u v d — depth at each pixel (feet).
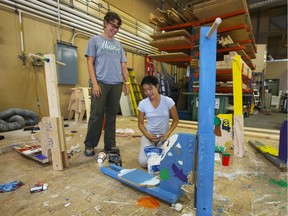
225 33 12.75
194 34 12.51
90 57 5.15
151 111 4.82
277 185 3.74
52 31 11.30
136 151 5.94
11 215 2.77
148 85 4.50
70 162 4.95
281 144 4.85
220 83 11.36
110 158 4.88
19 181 3.80
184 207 2.98
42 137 4.73
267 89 30.17
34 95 10.71
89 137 5.47
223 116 5.92
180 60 13.33
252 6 23.66
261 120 15.14
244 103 16.66
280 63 29.63
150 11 19.66
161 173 3.15
